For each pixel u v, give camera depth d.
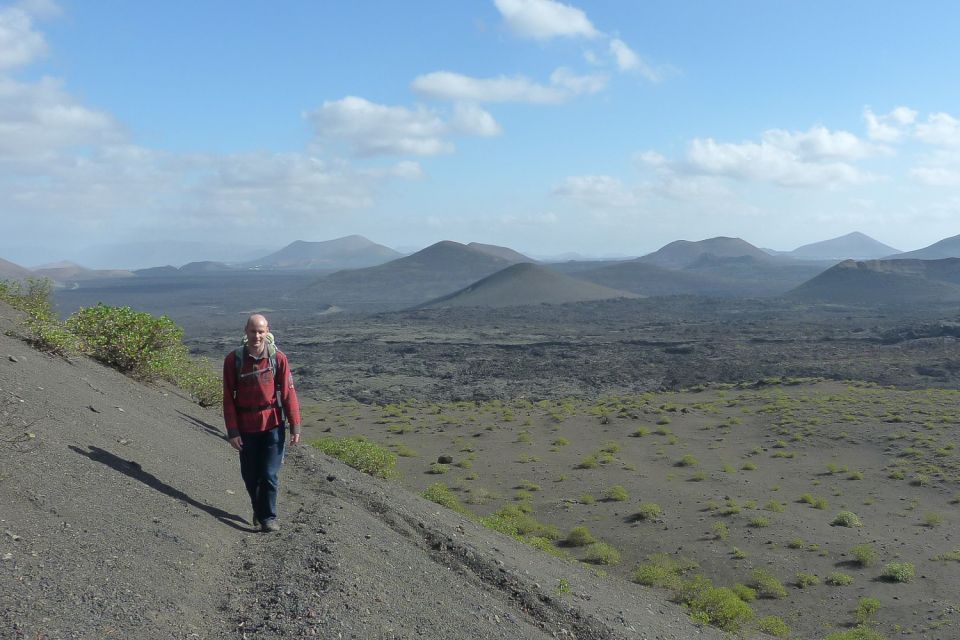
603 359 162.75
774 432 56.69
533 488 39.00
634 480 41.31
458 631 6.13
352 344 196.38
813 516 33.78
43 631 3.76
